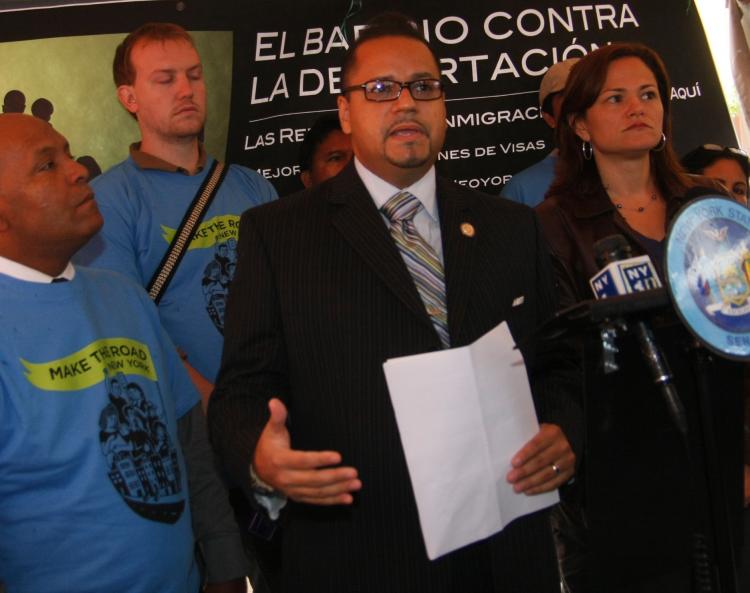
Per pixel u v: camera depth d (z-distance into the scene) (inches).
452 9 139.2
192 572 78.1
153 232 102.0
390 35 70.5
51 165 73.5
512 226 72.6
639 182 94.7
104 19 135.8
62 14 135.6
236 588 87.0
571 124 96.8
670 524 54.1
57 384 69.1
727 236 49.3
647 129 90.9
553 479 62.8
